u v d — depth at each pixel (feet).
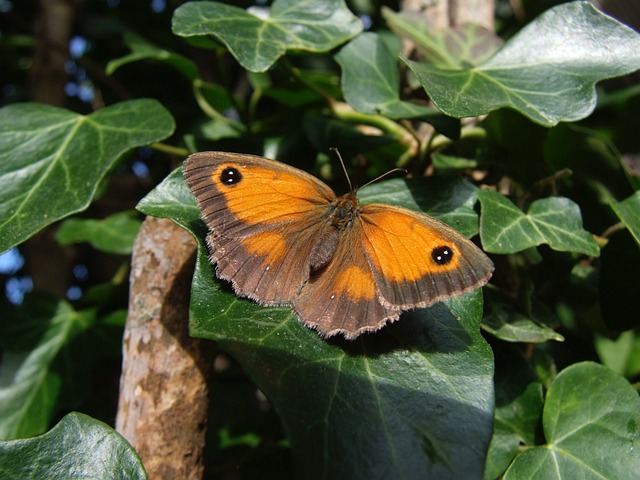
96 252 0.80
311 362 0.33
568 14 0.42
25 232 0.38
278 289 0.36
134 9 0.80
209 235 0.36
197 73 0.56
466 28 0.54
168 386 0.38
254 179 0.38
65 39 0.68
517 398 0.40
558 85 0.41
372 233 0.36
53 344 0.54
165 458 0.38
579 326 0.47
